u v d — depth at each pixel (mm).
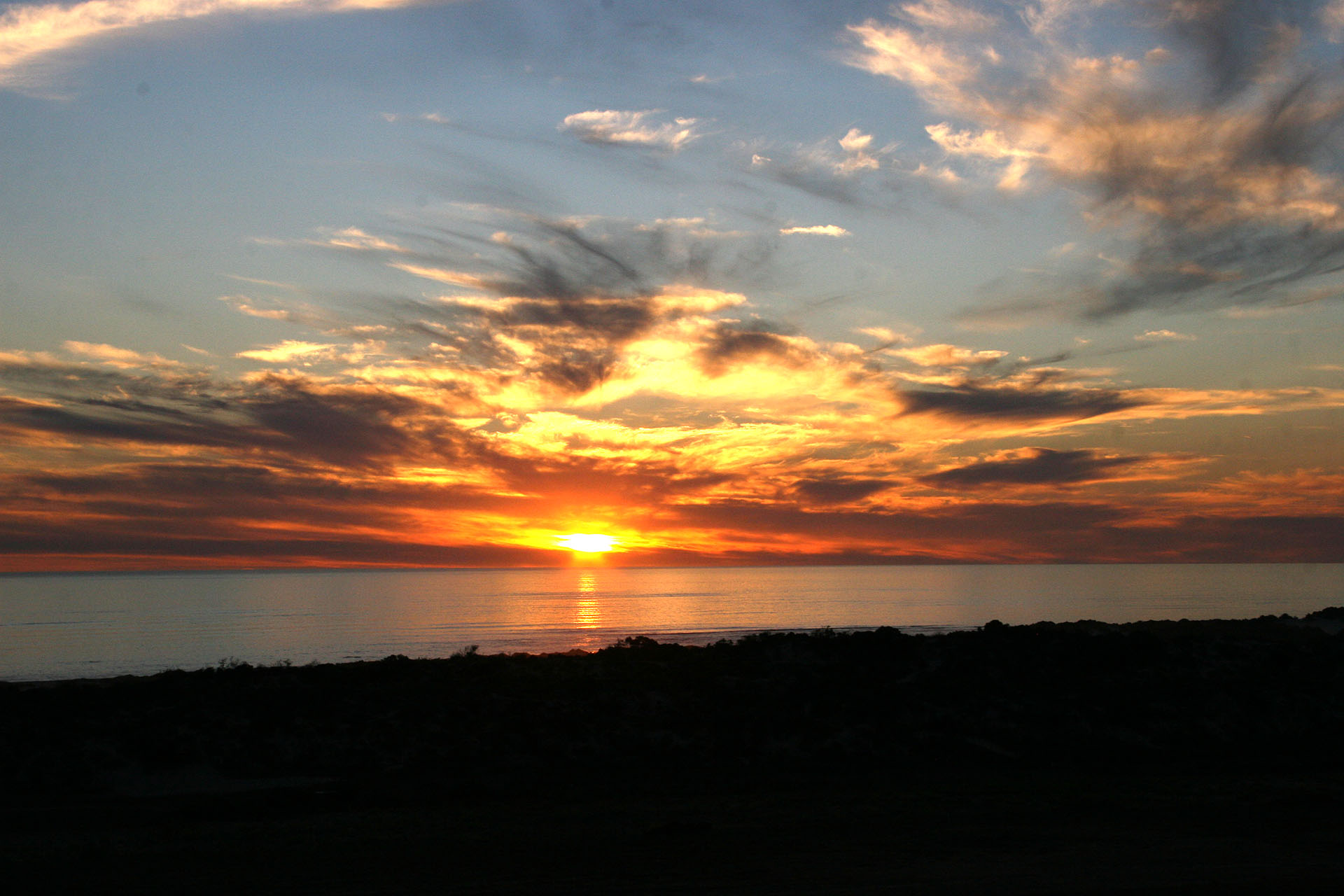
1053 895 10609
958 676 30906
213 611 157125
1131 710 27438
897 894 10773
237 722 25094
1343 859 12609
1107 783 20547
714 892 10984
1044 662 32219
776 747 24250
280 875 12195
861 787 20375
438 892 11211
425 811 17578
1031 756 24125
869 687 29609
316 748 23688
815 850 13414
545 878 11859
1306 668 32781
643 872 12125
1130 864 12297
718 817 16391
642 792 19859
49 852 13844
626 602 190750
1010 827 15117
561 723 25703
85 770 21359
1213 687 29734
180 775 21844
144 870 12562
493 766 22641
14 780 20906
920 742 24609
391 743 24109
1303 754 24828
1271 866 12148
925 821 15750
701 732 25406
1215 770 22609
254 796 19672
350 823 16203
